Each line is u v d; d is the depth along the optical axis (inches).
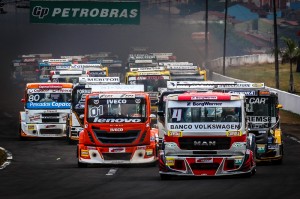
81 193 2198.6
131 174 2763.3
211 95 2573.8
